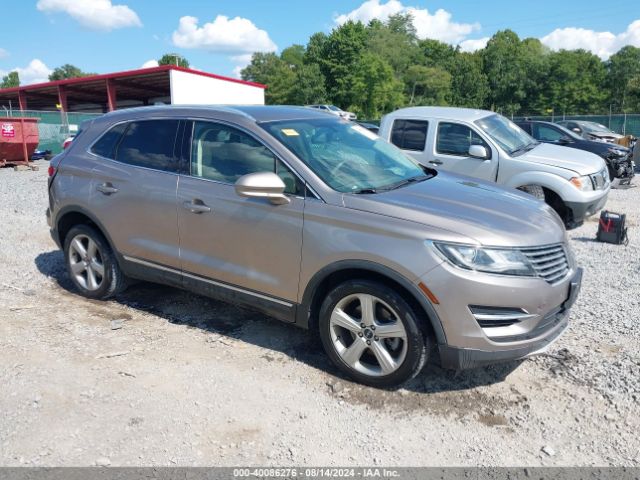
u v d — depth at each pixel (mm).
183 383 3574
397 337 3367
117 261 4770
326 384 3586
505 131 8531
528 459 2873
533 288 3184
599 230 7348
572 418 3225
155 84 37875
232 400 3385
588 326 4438
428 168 4699
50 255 6543
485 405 3354
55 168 5105
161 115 4535
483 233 3209
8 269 5961
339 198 3537
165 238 4340
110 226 4664
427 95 91625
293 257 3656
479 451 2934
